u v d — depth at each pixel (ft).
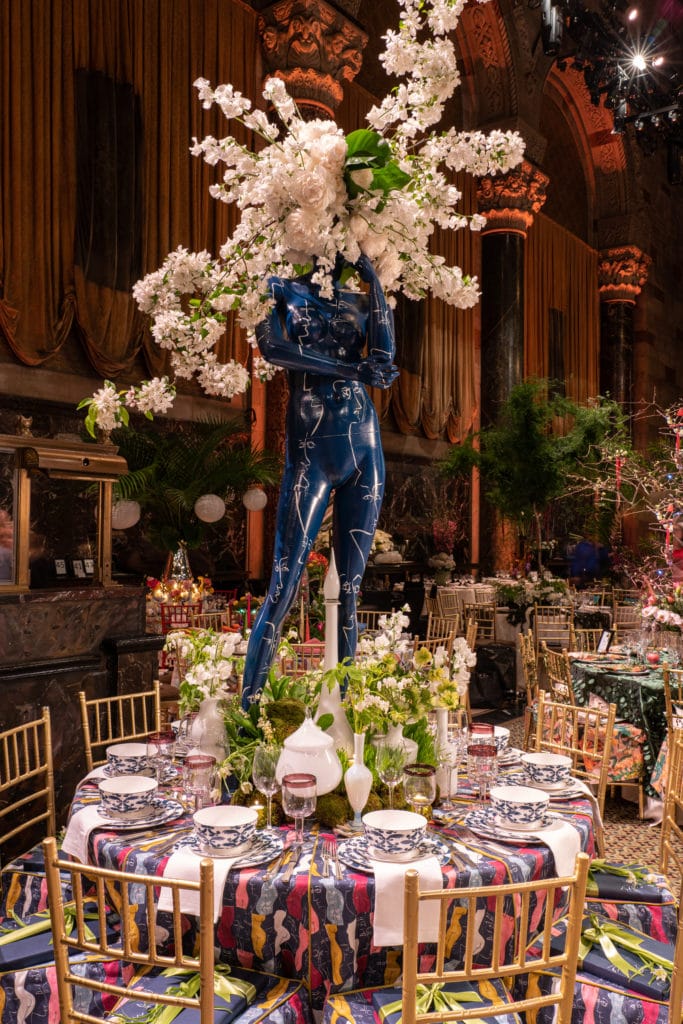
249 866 7.25
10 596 12.67
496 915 5.90
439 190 9.40
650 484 22.77
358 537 9.51
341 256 9.10
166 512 26.76
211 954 5.91
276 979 7.12
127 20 28.07
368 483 9.50
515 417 36.58
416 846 7.36
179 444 27.27
